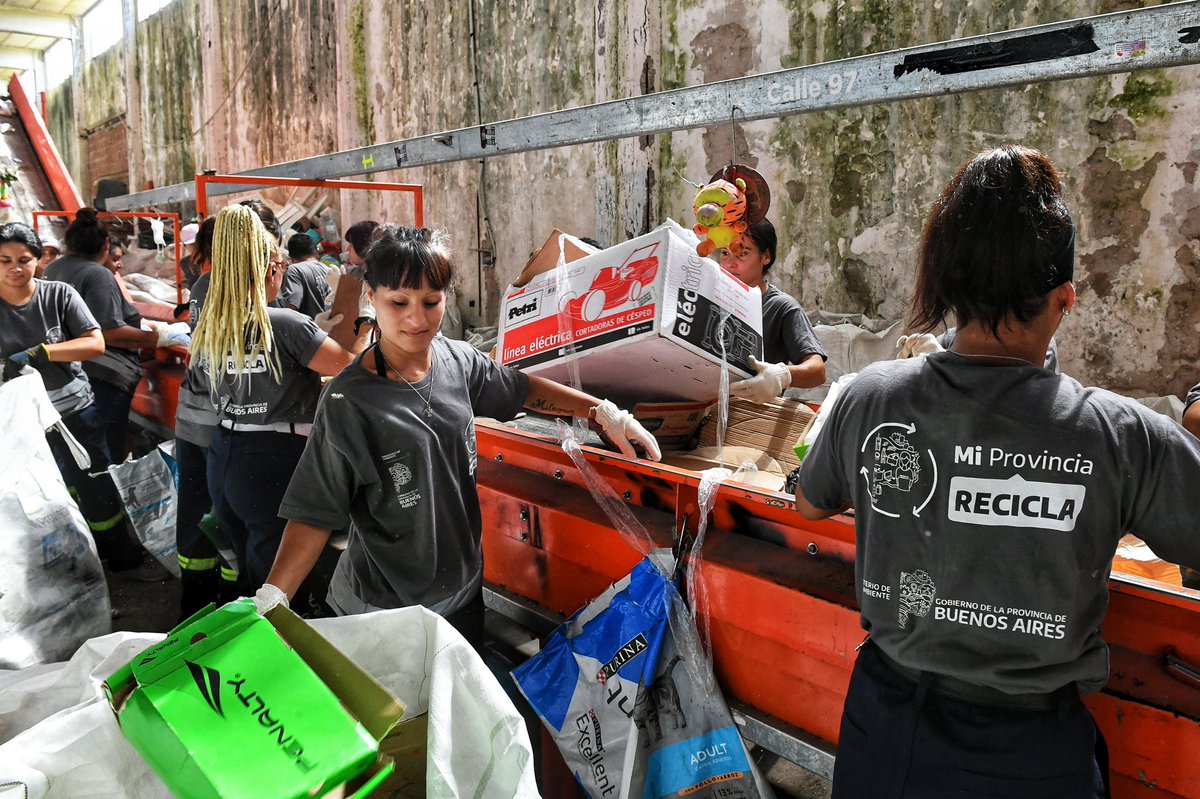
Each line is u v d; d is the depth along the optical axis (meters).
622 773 1.76
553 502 2.19
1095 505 1.08
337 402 1.70
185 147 12.84
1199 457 1.08
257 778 1.03
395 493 1.77
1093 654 1.14
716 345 2.08
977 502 1.11
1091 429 1.08
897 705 1.19
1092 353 4.07
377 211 8.52
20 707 1.35
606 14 6.00
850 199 4.82
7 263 3.41
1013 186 1.11
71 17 20.45
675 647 1.79
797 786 2.46
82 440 3.78
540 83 6.67
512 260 7.08
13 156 10.83
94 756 1.11
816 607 1.62
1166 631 1.34
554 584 2.21
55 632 2.30
